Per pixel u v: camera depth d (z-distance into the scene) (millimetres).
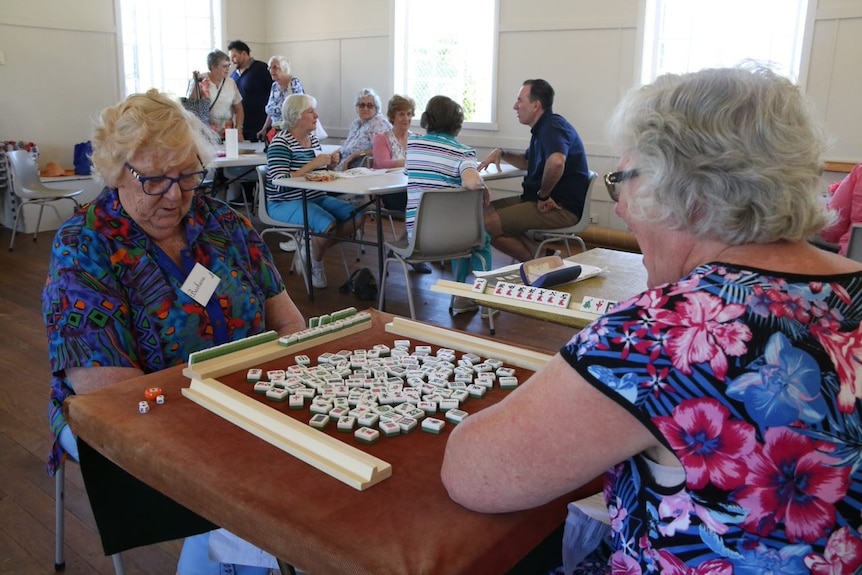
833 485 746
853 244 2438
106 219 1593
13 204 6207
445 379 1323
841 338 774
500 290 1803
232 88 7133
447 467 953
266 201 4680
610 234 5816
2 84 6699
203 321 1667
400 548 870
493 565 889
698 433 747
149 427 1171
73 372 1520
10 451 2639
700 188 822
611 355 785
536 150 4508
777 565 748
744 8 5434
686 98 844
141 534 1363
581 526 1011
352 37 7902
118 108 1565
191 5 8031
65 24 6988
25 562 2043
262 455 1088
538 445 828
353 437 1134
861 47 5000
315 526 913
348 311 1648
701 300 789
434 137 3844
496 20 6684
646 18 5793
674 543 794
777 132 808
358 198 5242
